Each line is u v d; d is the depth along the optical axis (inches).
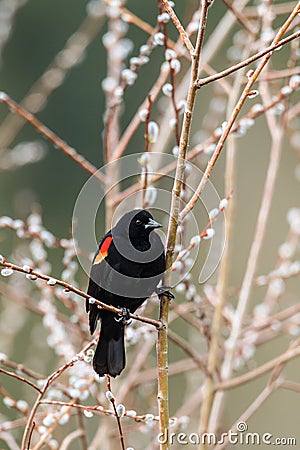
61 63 508.7
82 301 418.9
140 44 885.8
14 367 347.6
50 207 900.0
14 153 522.9
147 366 477.1
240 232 769.6
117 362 306.3
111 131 414.9
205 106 796.0
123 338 310.2
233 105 394.9
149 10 892.0
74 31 971.3
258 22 401.4
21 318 454.6
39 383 347.3
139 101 872.9
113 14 431.5
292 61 374.9
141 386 450.3
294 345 388.2
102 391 391.9
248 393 652.7
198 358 378.9
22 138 898.7
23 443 279.9
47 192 900.6
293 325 414.6
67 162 911.0
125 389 398.0
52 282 260.7
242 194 777.6
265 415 647.1
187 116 271.6
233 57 445.7
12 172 887.7
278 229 767.7
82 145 928.9
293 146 445.1
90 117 935.7
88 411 283.9
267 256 757.3
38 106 510.9
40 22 971.3
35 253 389.1
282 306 569.0
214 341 388.2
